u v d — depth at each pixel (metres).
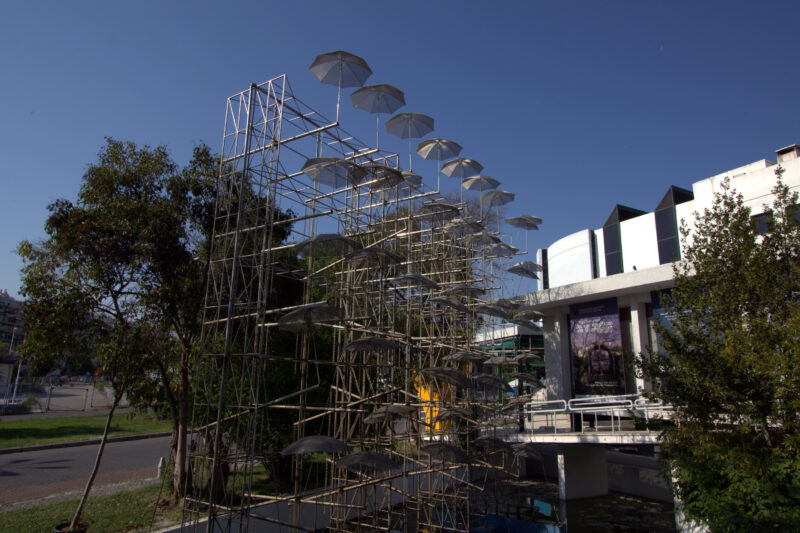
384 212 17.55
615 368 23.58
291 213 19.81
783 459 9.68
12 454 22.69
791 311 9.25
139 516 14.00
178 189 16.12
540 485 25.88
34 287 13.11
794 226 10.64
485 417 24.14
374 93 16.69
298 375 18.23
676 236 26.25
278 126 14.33
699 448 10.52
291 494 17.06
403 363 18.91
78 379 80.44
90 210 14.20
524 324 25.38
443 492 19.14
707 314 11.09
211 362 14.87
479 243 26.00
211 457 14.37
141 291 14.46
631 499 22.88
